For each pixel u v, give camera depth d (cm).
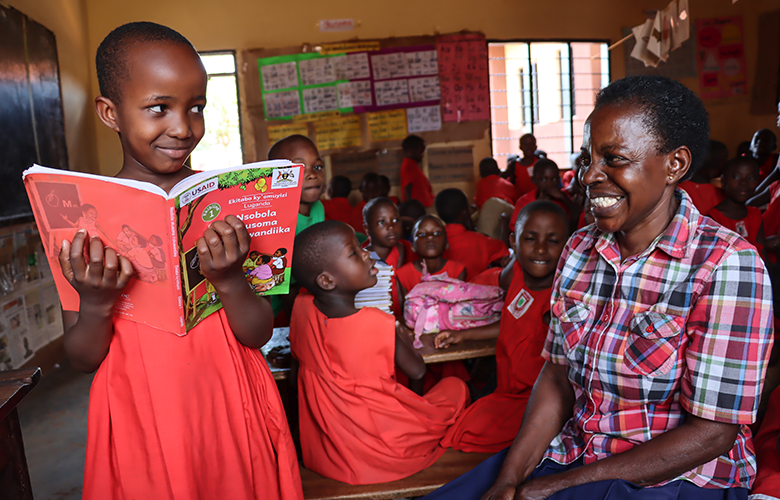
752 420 86
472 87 625
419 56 613
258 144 602
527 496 94
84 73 508
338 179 507
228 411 101
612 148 87
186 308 90
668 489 90
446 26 614
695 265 90
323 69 600
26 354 305
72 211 84
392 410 152
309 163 214
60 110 420
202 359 97
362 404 151
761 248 281
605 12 633
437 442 165
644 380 94
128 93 86
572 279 106
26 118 339
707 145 92
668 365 92
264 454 105
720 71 649
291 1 589
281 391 189
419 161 594
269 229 97
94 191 80
